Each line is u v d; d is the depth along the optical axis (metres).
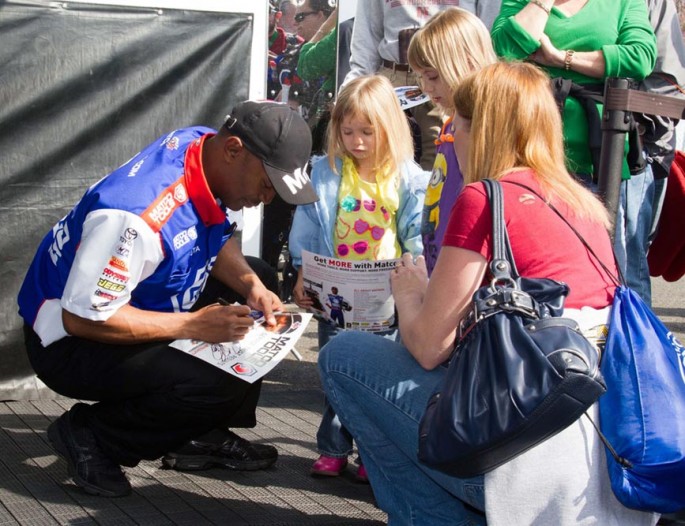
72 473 2.87
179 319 2.67
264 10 4.16
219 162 2.58
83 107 3.77
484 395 1.90
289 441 3.51
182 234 2.60
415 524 2.41
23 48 3.64
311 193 2.56
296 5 5.76
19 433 3.39
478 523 2.34
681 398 2.00
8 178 3.66
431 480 2.36
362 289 2.94
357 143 3.15
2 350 3.73
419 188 3.20
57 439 2.88
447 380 1.98
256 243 4.36
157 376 2.69
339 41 6.35
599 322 2.09
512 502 2.01
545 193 2.14
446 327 2.10
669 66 3.86
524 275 2.09
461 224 2.09
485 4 4.41
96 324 2.57
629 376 2.01
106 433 2.83
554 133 2.23
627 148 3.27
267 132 2.51
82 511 2.75
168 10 3.91
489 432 1.88
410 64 2.94
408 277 2.36
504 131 2.20
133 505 2.82
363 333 2.45
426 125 3.96
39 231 3.73
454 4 4.32
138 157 2.65
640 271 3.67
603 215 2.23
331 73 5.94
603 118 2.87
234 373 2.67
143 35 3.87
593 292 2.11
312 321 5.87
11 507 2.75
